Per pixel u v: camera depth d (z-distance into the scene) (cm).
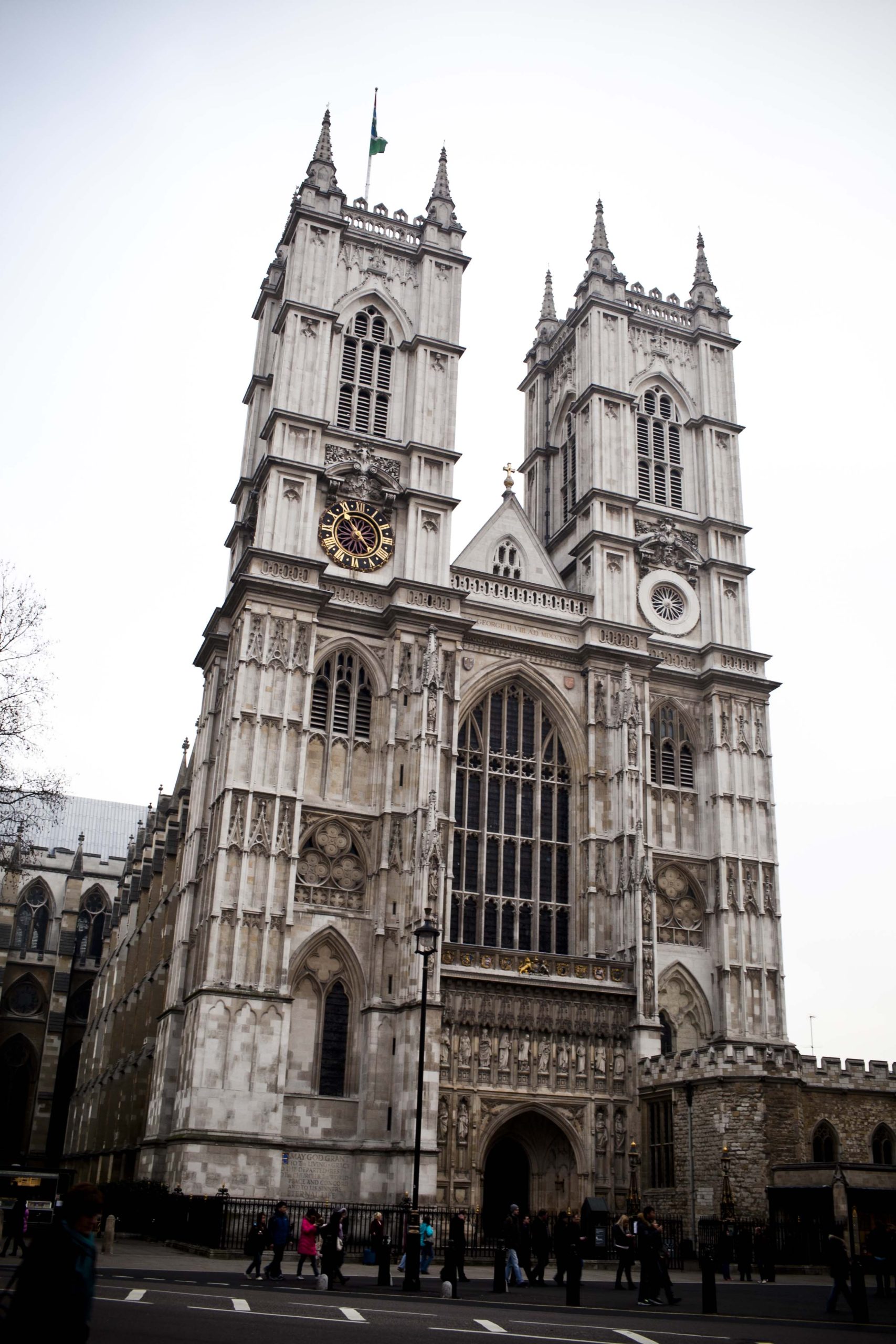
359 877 6769
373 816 6881
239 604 7238
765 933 7500
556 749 7619
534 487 9406
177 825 8425
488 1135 6141
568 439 9125
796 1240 5041
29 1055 12169
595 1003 6612
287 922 6356
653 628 8125
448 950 6369
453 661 7269
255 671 6819
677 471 8775
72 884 12725
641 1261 3522
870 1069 6009
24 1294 1078
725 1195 5466
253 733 6669
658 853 7575
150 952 8325
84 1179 9694
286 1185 5950
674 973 7331
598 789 7431
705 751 7938
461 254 8462
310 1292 3397
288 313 7775
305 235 8044
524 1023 6406
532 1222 4369
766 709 8088
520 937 7138
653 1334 2567
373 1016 6316
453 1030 6253
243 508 8500
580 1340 2395
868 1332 2750
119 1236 6278
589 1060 6488
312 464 7469
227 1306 2750
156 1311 2522
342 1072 6384
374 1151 6047
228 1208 5078
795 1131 5528
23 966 12425
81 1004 12731
